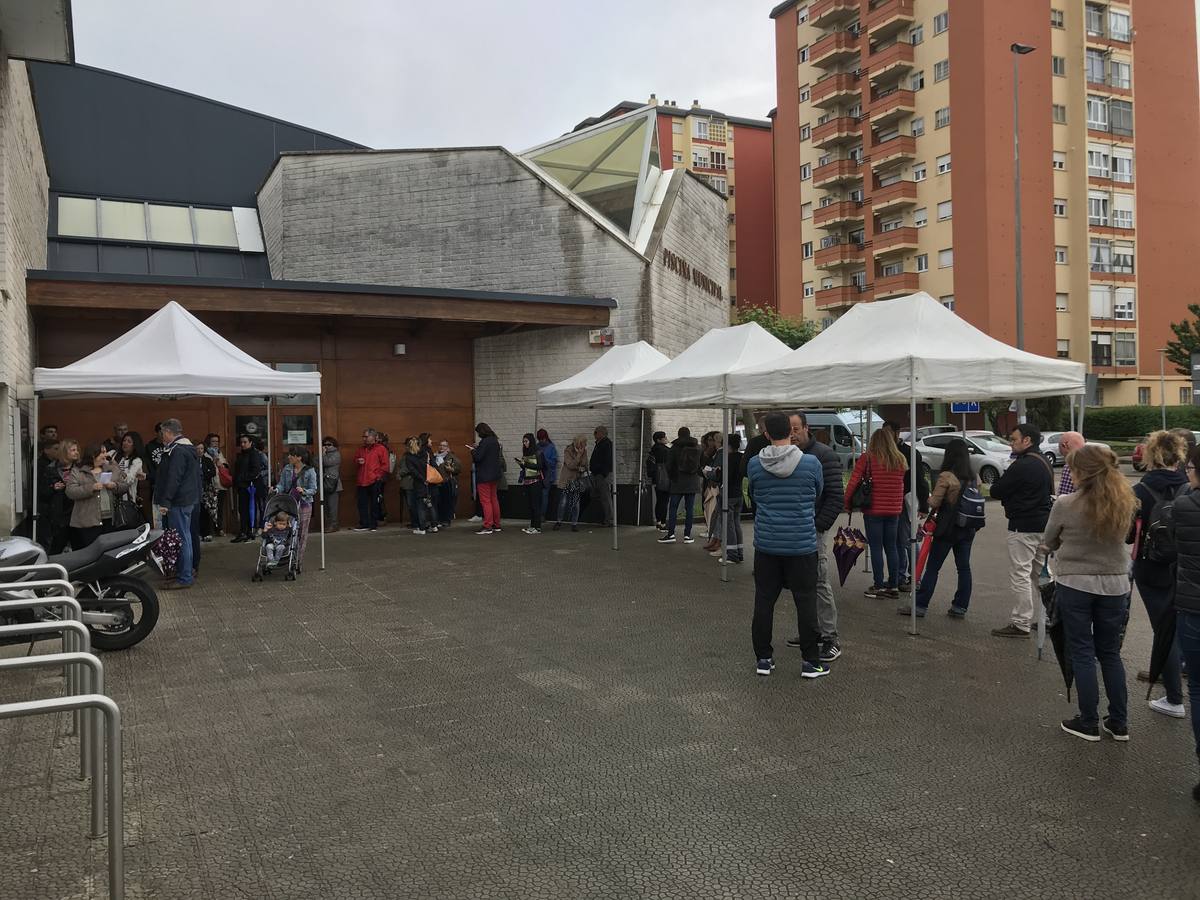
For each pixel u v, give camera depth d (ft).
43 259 48.85
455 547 40.06
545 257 51.19
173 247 58.49
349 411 48.91
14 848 11.57
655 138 59.21
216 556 37.86
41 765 14.46
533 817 12.58
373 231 53.26
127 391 29.43
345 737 15.81
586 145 59.98
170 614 25.90
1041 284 137.39
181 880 10.80
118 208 59.72
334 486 45.62
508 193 51.85
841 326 28.12
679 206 57.41
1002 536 44.27
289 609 26.61
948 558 37.09
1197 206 149.79
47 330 41.47
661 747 15.31
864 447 32.65
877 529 28.17
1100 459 15.35
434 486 46.78
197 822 12.42
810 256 169.99
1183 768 14.30
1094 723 15.49
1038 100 138.10
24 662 10.31
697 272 60.75
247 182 65.26
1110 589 15.29
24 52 30.63
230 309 40.93
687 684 18.99
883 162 149.69
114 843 9.62
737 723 16.52
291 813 12.71
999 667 20.25
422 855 11.45
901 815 12.62
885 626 24.36
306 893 10.51
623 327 49.75
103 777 11.72
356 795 13.33
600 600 27.86
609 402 37.73
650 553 38.01
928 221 145.07
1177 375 147.33
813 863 11.23
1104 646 15.64
